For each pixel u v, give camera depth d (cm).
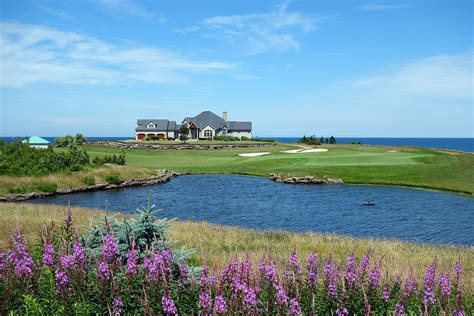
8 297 620
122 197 3997
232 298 595
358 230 2667
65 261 630
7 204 2912
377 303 695
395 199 3825
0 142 5031
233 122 13625
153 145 9012
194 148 8975
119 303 599
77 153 5134
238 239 1892
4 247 1268
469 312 729
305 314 658
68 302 617
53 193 4166
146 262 647
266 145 9925
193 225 2286
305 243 1830
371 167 5597
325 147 9244
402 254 1636
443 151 7650
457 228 2705
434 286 763
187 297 630
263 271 695
